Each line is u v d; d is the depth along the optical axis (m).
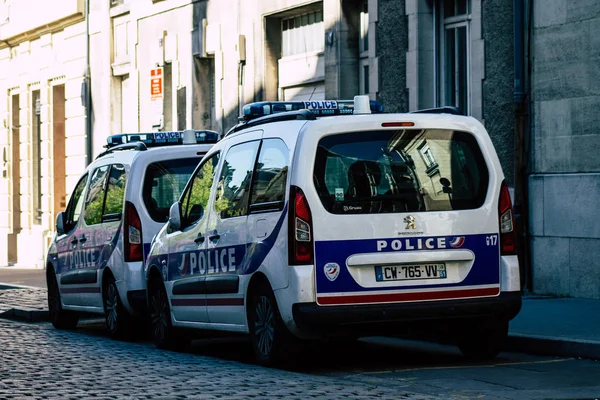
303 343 11.55
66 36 36.31
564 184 17.66
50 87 37.59
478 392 9.91
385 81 21.56
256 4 26.02
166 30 30.33
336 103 13.02
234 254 12.47
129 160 16.08
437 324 11.53
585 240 17.33
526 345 12.95
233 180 12.80
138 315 15.50
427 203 11.53
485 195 11.73
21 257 39.78
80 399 9.71
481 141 11.83
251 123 12.66
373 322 11.30
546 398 9.50
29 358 13.22
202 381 10.74
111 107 33.34
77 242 17.42
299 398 9.51
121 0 32.94
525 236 18.33
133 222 15.59
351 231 11.30
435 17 20.61
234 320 12.57
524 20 18.33
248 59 26.47
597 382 10.56
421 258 11.42
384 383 10.65
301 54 24.92
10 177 40.62
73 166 36.03
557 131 17.84
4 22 40.62
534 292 18.22
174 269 14.01
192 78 29.09
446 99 20.44
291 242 11.30
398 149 11.59
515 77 18.39
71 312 18.16
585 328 13.64
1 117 41.44
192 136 16.81
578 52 17.48
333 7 23.08
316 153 11.41
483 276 11.62
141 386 10.49
